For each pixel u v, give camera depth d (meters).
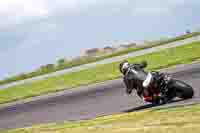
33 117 66.19
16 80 161.00
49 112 66.81
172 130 34.12
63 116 60.28
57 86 98.50
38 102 81.31
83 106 63.91
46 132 47.00
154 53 116.12
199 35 165.50
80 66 155.12
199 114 38.59
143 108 51.62
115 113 52.72
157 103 49.97
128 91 51.19
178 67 84.62
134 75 50.31
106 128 41.16
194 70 74.19
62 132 44.44
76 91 83.94
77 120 54.28
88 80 95.75
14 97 98.31
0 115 77.19
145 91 49.38
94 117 53.31
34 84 111.31
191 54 101.44
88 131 41.53
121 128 39.38
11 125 64.12
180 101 48.53
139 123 40.12
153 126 37.09
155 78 48.94
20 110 77.00
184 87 48.47
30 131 50.44
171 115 40.91
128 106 55.62
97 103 63.50
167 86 48.66
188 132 32.44
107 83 84.56
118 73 96.31
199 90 54.22
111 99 63.81
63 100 75.50
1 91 112.69
